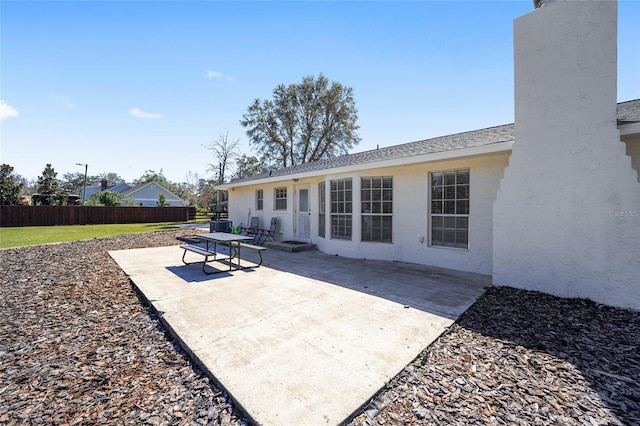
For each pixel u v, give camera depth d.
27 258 7.52
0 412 1.99
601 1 3.79
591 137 3.89
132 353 2.84
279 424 1.77
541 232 4.32
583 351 2.65
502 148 4.86
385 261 7.18
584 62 3.92
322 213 8.92
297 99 28.41
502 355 2.63
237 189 14.04
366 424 1.82
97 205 24.78
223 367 2.44
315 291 4.66
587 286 3.93
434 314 3.65
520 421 1.81
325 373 2.35
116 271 6.19
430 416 1.88
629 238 3.63
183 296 4.39
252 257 7.84
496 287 4.75
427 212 6.66
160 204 33.88
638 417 1.83
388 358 2.59
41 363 2.65
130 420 1.90
